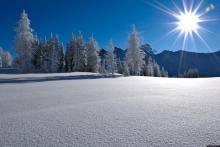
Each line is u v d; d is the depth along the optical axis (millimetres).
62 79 24750
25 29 39031
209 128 3727
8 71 40625
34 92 10508
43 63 60656
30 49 39844
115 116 4832
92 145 3031
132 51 45219
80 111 5477
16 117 4895
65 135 3500
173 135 3389
